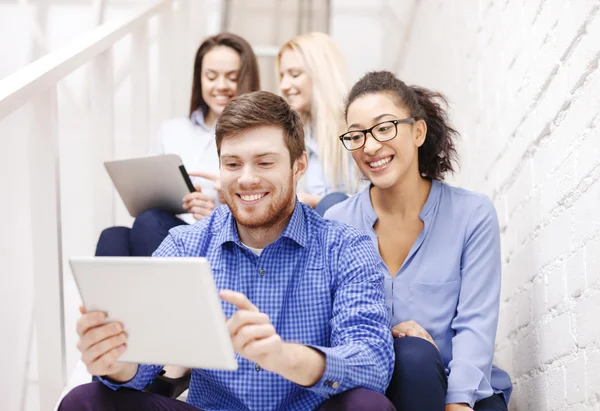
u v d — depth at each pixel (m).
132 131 2.18
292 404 1.22
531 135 1.58
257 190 1.20
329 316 1.26
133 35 2.16
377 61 3.95
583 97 1.29
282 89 2.36
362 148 1.47
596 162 1.22
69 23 3.50
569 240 1.33
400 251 1.53
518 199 1.67
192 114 2.31
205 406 1.28
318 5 3.88
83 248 2.70
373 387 1.14
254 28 3.81
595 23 1.24
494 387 1.45
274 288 1.26
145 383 1.19
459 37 2.42
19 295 2.04
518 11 1.73
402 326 1.41
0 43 3.44
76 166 2.95
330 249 1.28
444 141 1.59
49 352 1.48
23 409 1.97
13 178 2.32
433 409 1.20
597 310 1.19
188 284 0.95
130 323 1.00
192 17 3.07
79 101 3.20
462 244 1.49
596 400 1.18
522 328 1.61
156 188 1.81
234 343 1.01
